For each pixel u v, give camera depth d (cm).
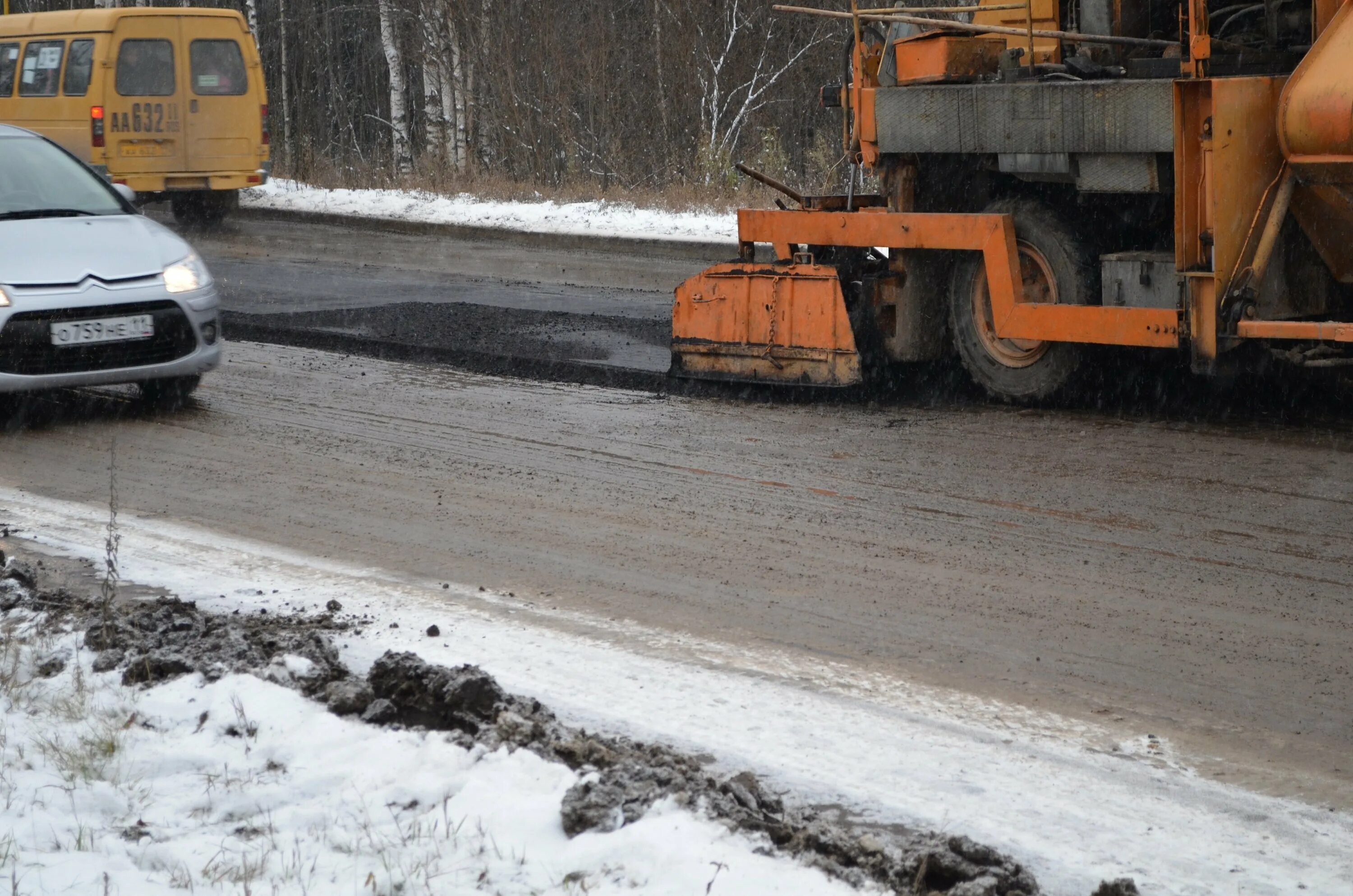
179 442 1104
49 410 1219
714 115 3102
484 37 3409
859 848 455
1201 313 1027
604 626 701
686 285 1288
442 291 1939
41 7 4241
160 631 662
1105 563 778
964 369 1340
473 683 563
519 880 440
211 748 545
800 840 461
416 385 1308
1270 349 1032
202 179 2773
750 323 1252
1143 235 1138
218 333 1225
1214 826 496
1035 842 482
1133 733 574
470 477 986
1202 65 1017
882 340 1255
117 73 2653
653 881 436
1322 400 1162
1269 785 528
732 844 455
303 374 1366
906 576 767
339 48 4225
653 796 484
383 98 4278
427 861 453
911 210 1256
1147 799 516
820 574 773
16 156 1288
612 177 3183
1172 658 650
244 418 1178
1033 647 666
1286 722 582
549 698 607
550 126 3338
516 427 1131
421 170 3456
